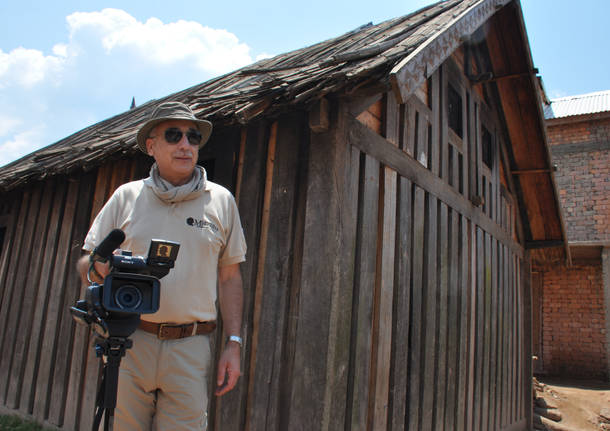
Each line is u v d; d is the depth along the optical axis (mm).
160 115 2193
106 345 1671
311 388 3289
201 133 2363
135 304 1657
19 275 6289
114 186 5238
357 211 3807
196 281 2100
